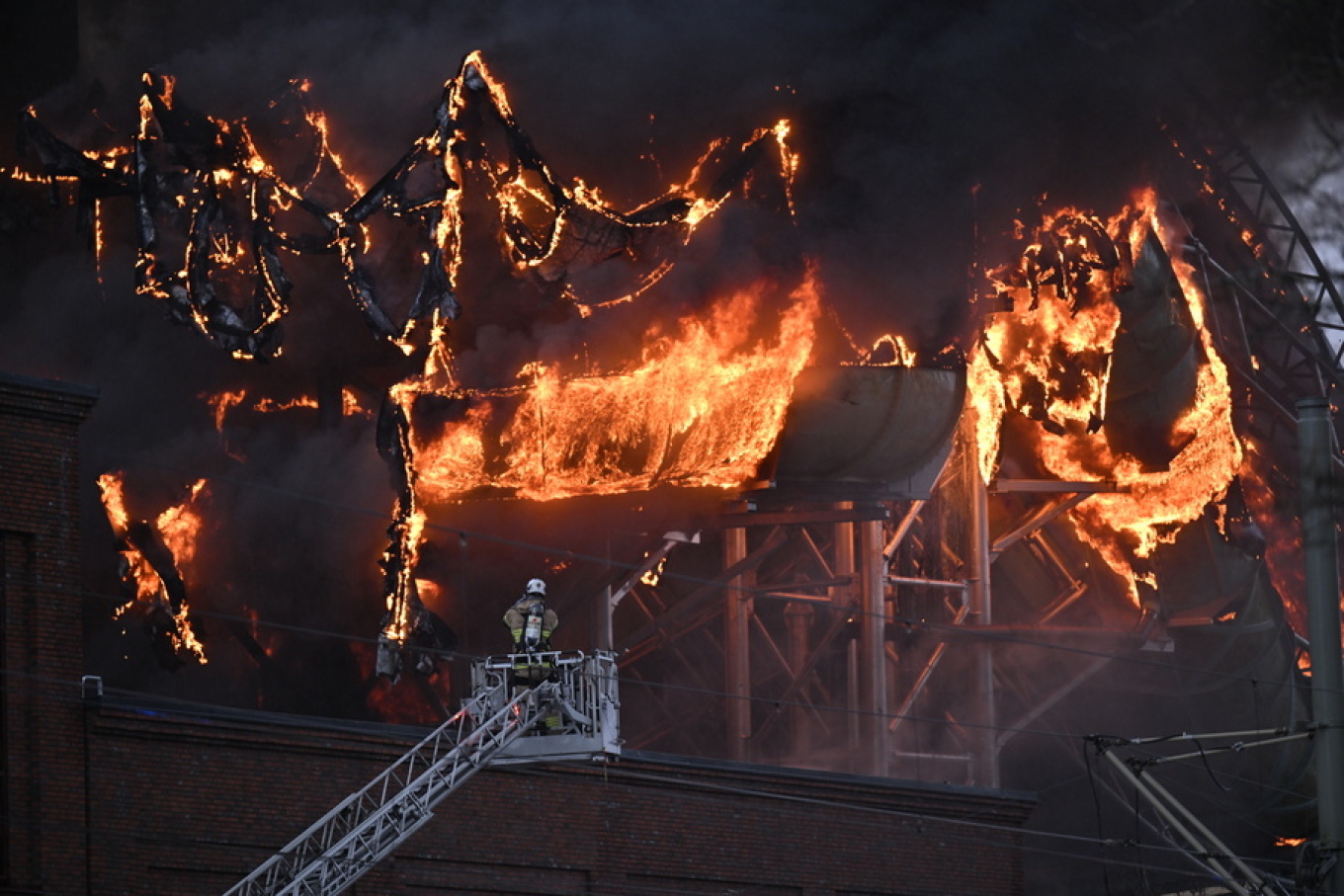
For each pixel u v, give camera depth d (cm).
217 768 5106
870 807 6656
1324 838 4931
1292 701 9794
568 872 5875
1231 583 9388
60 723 4875
